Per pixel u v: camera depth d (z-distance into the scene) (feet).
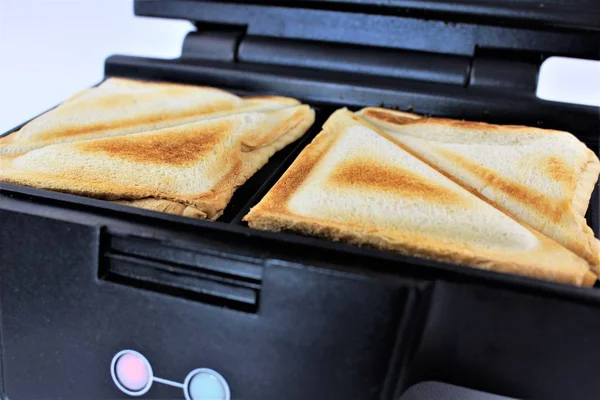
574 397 0.87
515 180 1.01
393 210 0.93
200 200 0.96
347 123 1.16
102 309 0.89
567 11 1.18
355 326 0.82
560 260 0.86
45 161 1.03
